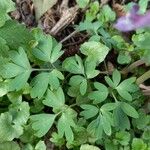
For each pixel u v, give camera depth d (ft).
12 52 0.95
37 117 0.93
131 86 0.97
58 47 0.98
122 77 1.10
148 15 0.51
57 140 0.97
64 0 1.21
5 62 0.94
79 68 0.97
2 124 0.94
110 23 1.16
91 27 1.10
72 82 0.96
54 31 1.18
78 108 1.02
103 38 1.08
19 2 1.22
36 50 0.97
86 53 1.02
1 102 1.01
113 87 0.97
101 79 1.11
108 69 1.12
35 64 1.02
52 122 0.92
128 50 1.08
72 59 0.98
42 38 0.99
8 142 0.95
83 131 0.95
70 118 0.92
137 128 1.01
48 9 1.19
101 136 0.91
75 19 1.20
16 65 0.94
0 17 0.98
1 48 0.95
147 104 1.06
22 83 0.93
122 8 1.21
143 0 0.75
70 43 1.17
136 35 1.07
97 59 1.01
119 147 0.97
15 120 0.95
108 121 0.93
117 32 1.15
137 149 0.96
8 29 0.99
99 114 0.93
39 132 0.91
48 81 0.93
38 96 0.92
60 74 0.94
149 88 1.06
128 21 0.52
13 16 1.20
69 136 0.90
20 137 0.96
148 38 0.70
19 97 0.98
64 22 1.19
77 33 1.18
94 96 0.94
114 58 1.14
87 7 1.20
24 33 1.00
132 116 0.94
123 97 0.95
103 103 0.99
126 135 0.97
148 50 0.81
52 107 1.01
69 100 1.02
